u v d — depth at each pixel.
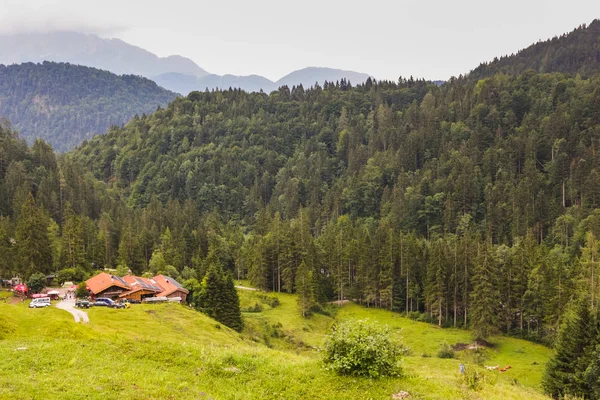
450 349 87.81
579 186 157.00
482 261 98.19
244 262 148.62
